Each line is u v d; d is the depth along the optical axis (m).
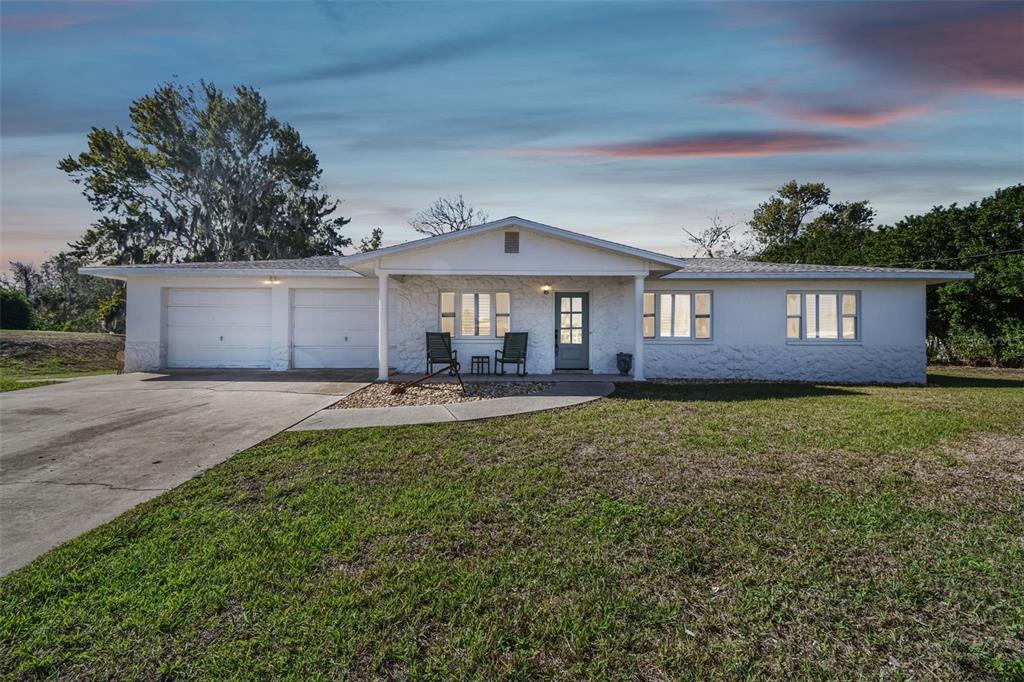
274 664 2.43
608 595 3.00
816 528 3.84
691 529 3.83
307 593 3.04
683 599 2.97
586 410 8.15
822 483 4.74
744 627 2.72
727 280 13.66
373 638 2.63
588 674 2.37
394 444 6.08
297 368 14.11
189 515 4.12
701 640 2.61
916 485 4.69
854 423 7.14
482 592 3.04
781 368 13.59
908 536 3.72
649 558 3.43
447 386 10.77
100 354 18.38
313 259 16.78
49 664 2.43
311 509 4.21
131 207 32.31
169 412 7.99
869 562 3.37
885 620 2.77
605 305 13.77
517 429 6.82
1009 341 17.38
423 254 11.42
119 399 9.13
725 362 13.68
